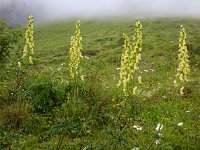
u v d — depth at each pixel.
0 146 8.77
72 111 10.83
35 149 9.66
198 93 14.98
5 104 12.08
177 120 11.97
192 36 65.19
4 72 12.18
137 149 9.49
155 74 21.58
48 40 89.88
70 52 10.77
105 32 91.62
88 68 14.46
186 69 8.35
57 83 13.44
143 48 44.22
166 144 9.80
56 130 9.02
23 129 10.95
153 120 12.08
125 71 9.13
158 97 14.59
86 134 10.48
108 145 8.80
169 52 32.16
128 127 10.97
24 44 11.52
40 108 12.38
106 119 11.38
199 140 10.39
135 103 11.89
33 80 12.97
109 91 13.82
